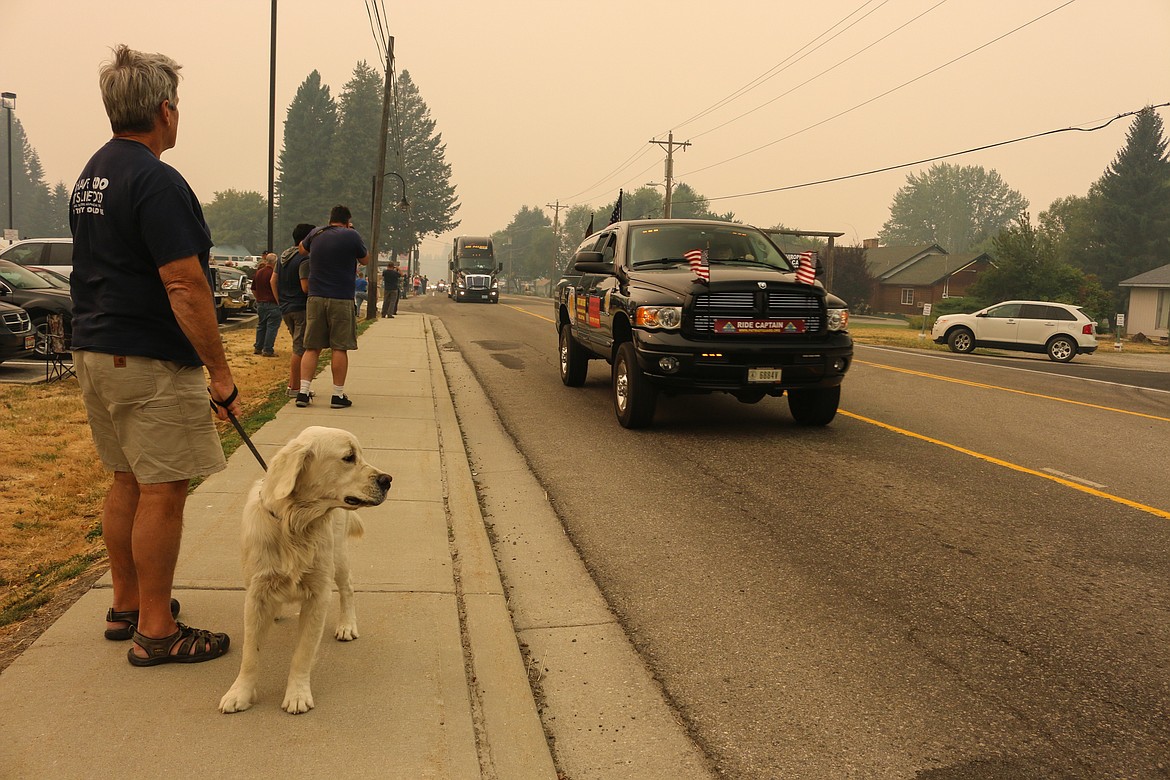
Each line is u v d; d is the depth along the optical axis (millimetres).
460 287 46469
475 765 2879
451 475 6805
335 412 9016
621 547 5445
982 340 26000
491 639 3941
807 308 8461
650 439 8633
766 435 8953
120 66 3352
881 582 4918
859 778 3035
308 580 3096
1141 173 75438
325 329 9125
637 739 3268
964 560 5301
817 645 4105
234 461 6559
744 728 3359
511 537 5609
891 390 13078
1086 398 13188
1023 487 7094
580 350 12039
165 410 3293
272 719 3064
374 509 5758
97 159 3330
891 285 76250
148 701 3133
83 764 2721
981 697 3625
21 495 6180
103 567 4527
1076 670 3885
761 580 4926
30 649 3500
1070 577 5047
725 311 8312
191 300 3227
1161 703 3602
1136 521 6203
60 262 20094
